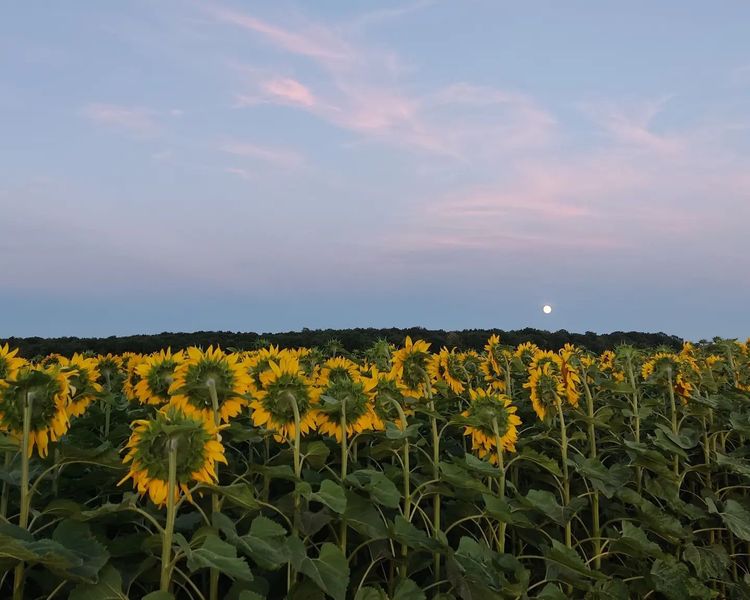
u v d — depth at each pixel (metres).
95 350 16.67
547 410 5.83
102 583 3.00
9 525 2.97
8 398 3.35
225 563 2.87
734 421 6.45
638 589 5.36
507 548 5.37
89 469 4.60
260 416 4.19
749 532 5.50
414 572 4.13
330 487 3.68
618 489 5.23
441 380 6.46
